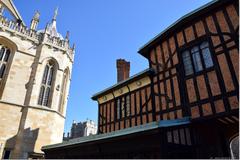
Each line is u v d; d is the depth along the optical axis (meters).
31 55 21.55
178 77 10.10
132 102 12.32
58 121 21.47
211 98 8.41
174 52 10.73
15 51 20.72
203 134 8.63
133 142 8.10
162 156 6.77
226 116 7.81
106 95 14.73
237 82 7.79
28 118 18.64
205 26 9.70
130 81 12.66
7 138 17.34
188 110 9.05
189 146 7.93
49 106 20.80
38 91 20.55
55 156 12.51
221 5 9.30
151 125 7.44
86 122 59.56
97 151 9.59
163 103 10.39
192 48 10.00
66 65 24.23
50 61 22.70
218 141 8.48
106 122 13.95
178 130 7.90
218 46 8.87
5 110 18.11
